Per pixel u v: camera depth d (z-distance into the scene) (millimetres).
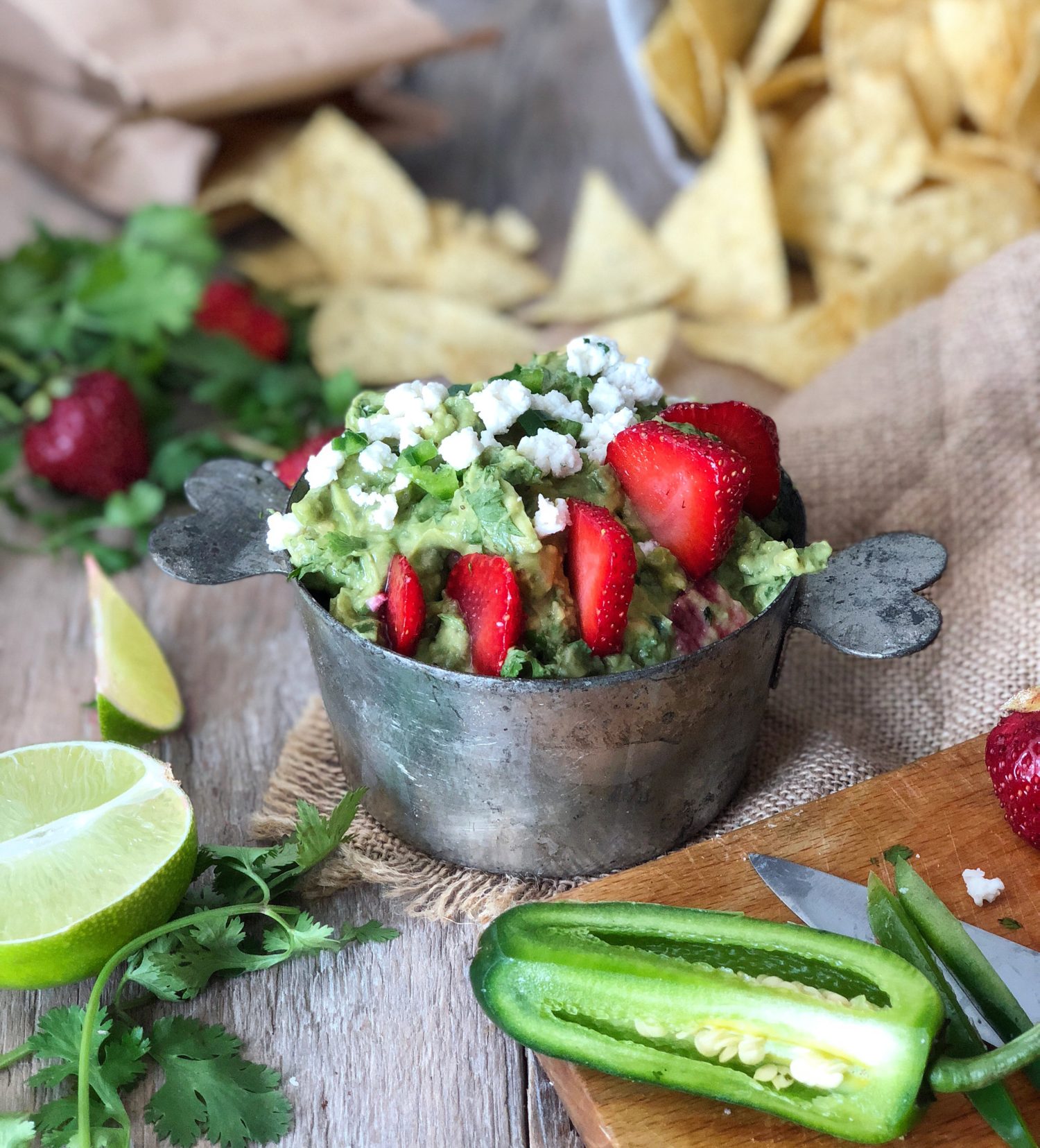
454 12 862
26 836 395
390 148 770
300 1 664
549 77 813
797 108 656
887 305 595
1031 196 598
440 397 402
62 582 529
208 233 624
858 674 467
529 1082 385
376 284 651
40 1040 380
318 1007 398
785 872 394
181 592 521
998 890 391
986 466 483
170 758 463
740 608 391
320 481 391
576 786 393
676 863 398
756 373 604
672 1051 355
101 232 672
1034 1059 340
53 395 554
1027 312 496
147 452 565
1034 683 446
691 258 626
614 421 399
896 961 351
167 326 573
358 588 389
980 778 414
